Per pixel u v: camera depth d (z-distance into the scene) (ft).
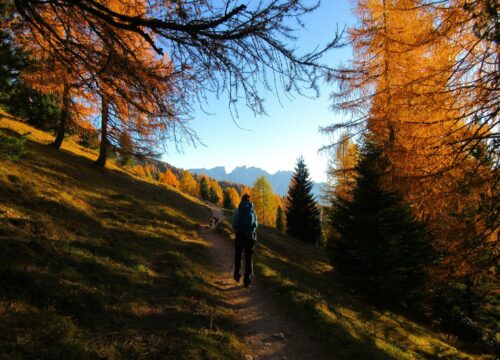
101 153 79.25
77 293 17.46
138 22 10.26
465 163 22.38
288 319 23.21
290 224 136.87
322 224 139.23
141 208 54.29
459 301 49.88
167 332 17.12
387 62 35.47
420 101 24.29
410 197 26.96
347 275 51.52
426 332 42.37
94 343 13.96
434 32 23.59
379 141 36.60
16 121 74.64
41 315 14.35
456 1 21.11
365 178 46.55
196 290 24.64
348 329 22.53
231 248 48.57
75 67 13.58
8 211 26.05
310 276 52.95
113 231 34.35
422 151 25.26
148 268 27.14
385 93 34.76
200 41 10.84
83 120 18.28
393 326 37.58
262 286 30.42
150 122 14.51
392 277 44.39
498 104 19.52
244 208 27.73
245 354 17.43
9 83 20.45
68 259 21.53
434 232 31.30
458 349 41.16
